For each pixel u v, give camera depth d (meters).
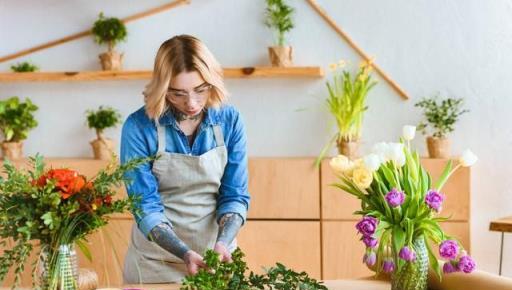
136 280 2.89
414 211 2.14
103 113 4.47
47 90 4.70
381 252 2.15
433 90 4.41
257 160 4.28
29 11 4.67
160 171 2.77
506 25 4.33
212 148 2.79
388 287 2.30
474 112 4.38
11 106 4.50
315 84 4.49
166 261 2.85
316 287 2.09
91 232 2.09
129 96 4.64
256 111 4.55
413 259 2.11
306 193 4.27
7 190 1.99
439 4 4.38
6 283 4.31
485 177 4.38
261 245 4.30
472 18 4.36
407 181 2.18
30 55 4.68
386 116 4.45
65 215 1.97
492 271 4.39
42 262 2.03
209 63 2.52
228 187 2.84
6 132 4.50
